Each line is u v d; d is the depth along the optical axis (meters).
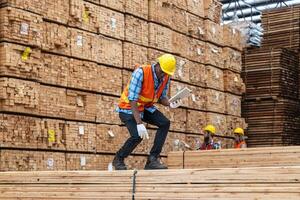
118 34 12.16
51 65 10.68
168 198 6.39
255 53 17.31
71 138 10.87
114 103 11.99
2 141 9.67
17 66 9.95
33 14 10.25
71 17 11.15
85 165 11.11
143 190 6.61
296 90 17.70
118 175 6.84
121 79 12.18
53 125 10.56
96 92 11.60
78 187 7.15
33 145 10.16
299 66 17.98
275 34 18.16
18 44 10.01
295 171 5.62
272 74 16.95
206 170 6.20
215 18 15.93
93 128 11.38
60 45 10.81
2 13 9.90
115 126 11.88
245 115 17.34
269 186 5.76
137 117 8.01
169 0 13.71
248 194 5.86
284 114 16.75
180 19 14.16
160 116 8.47
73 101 11.12
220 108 15.56
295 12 17.83
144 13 12.90
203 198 6.15
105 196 6.89
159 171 6.54
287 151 9.08
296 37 17.70
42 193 7.47
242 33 17.48
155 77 8.21
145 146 12.65
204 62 15.20
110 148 11.70
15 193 7.73
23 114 10.11
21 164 9.92
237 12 27.81
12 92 9.81
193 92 14.50
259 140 16.97
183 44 14.21
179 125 13.86
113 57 12.00
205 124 14.90
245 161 9.45
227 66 16.03
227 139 15.79
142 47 12.75
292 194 5.59
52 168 10.44
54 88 10.70
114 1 12.10
